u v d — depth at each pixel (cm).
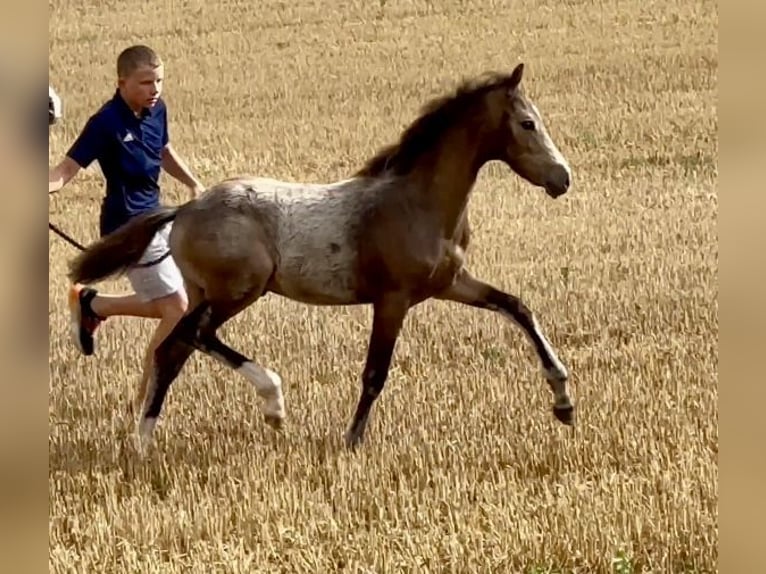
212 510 851
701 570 730
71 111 3038
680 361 1176
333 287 998
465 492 866
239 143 2648
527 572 742
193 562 775
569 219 1903
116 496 897
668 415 1027
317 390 1148
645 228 1814
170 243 1014
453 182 999
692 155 2320
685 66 3000
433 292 1018
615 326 1338
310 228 992
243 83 3188
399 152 1009
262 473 928
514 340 1301
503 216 1948
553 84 2931
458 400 1105
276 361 1253
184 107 2994
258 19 3816
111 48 3609
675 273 1541
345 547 777
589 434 984
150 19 3888
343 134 2675
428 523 816
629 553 752
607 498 835
